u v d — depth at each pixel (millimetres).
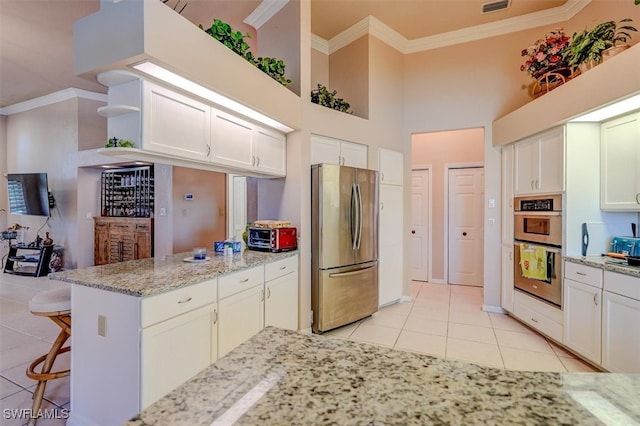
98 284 1752
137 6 1673
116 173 6109
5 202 6707
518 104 3971
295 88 3283
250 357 895
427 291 5055
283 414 638
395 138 4414
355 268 3527
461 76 4250
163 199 5258
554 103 2881
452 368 836
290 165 3312
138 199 5820
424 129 4434
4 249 6539
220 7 3377
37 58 4477
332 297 3297
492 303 4047
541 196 3199
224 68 2191
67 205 6074
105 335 1733
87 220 6074
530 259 3242
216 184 5883
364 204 3600
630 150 2535
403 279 4512
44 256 5766
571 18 3656
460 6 3674
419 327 3516
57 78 5215
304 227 3250
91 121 6051
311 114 3400
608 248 2812
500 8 3697
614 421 620
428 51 4418
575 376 796
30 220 6602
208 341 2004
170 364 1740
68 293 2137
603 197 2779
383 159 4230
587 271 2578
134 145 1883
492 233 4047
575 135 2836
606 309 2391
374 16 3893
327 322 3256
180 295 1806
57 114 6145
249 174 3174
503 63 4039
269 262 2664
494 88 4086
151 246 5422
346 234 3420
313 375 795
